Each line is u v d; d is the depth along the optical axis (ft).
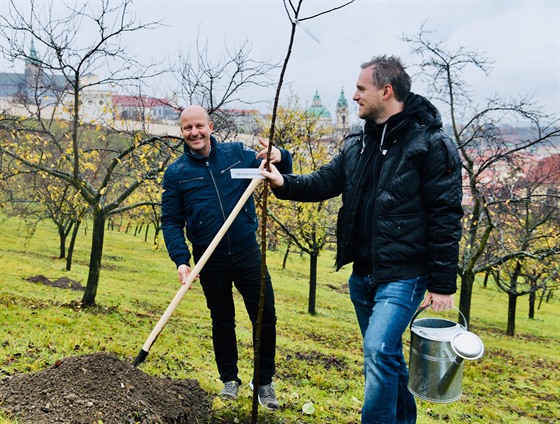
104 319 31.78
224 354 13.09
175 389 11.95
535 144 40.70
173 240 11.66
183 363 19.62
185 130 11.55
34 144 37.09
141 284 65.41
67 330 23.73
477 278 143.02
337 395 19.44
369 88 9.80
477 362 45.52
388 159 9.77
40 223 128.06
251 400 13.23
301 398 16.42
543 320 93.97
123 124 36.99
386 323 9.34
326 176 11.13
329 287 93.40
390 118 9.72
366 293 10.69
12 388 9.96
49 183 50.44
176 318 40.47
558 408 30.63
